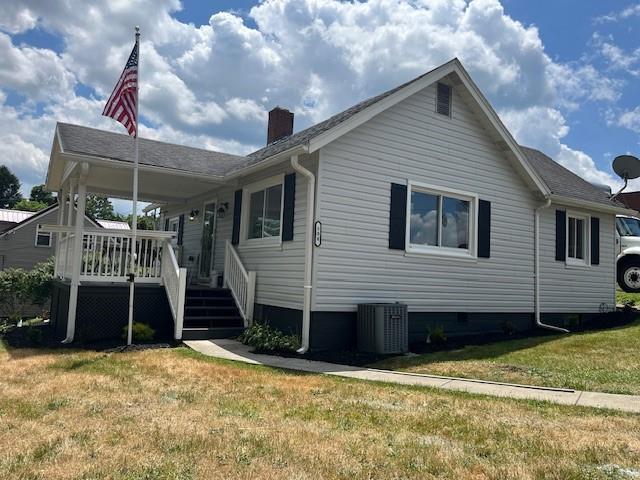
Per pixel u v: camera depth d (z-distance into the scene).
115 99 9.12
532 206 12.39
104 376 6.38
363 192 9.48
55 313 12.10
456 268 10.81
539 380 6.71
